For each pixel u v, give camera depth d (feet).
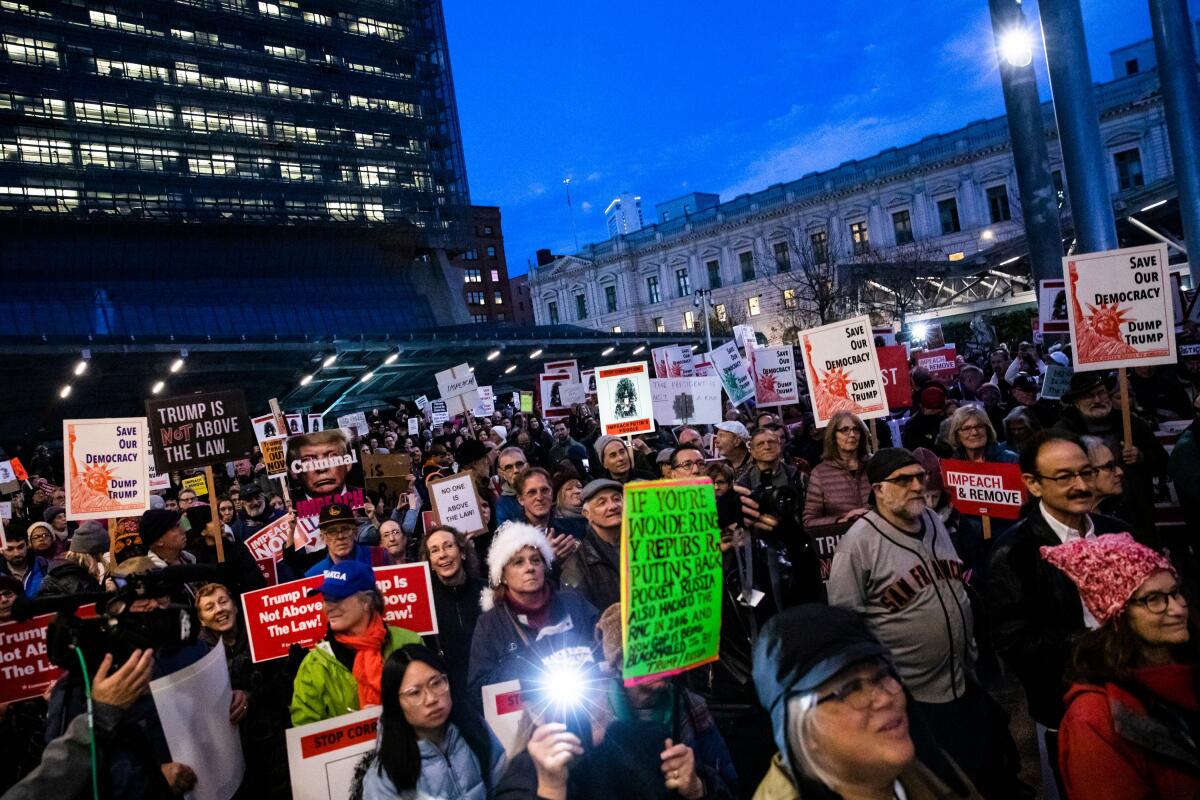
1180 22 58.34
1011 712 18.65
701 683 13.92
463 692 13.11
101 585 20.90
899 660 12.82
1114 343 20.93
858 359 25.05
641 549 8.67
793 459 35.76
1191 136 58.13
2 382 129.29
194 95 211.61
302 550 24.63
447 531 17.52
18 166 186.09
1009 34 52.85
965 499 19.17
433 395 182.70
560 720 8.89
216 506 23.00
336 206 230.68
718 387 37.24
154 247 202.08
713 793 9.47
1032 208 53.06
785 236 261.85
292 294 219.61
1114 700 8.20
